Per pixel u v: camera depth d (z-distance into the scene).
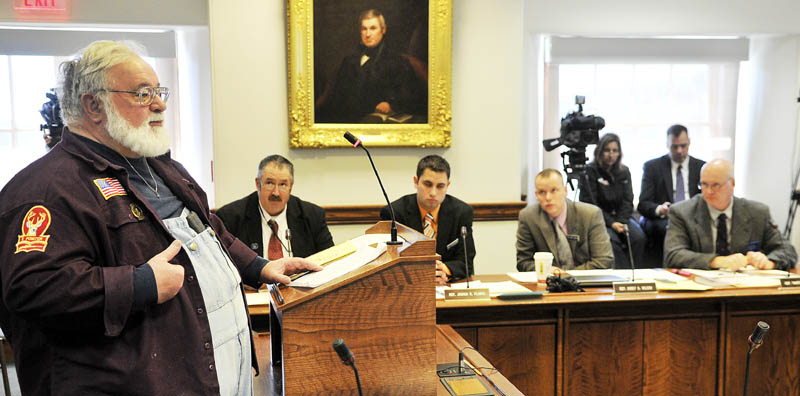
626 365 2.72
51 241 1.17
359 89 4.14
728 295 2.69
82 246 1.20
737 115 5.46
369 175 4.26
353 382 1.46
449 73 4.20
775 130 5.33
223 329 1.41
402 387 1.49
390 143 4.19
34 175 1.25
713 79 5.24
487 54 4.32
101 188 1.28
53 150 1.32
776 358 2.85
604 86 5.12
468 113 4.33
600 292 2.75
